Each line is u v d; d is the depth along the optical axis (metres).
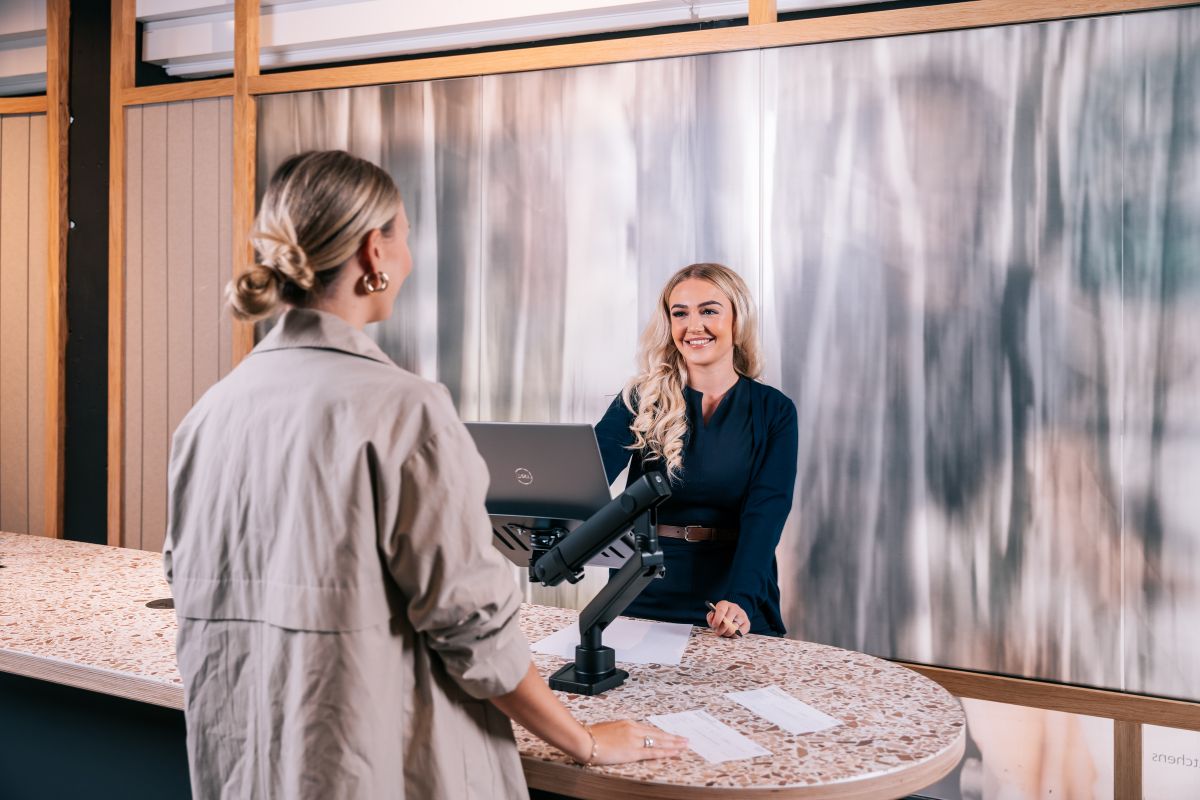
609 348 3.09
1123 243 2.51
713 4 3.20
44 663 1.58
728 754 1.21
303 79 3.46
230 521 1.08
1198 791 2.45
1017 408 2.62
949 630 2.71
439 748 1.05
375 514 1.00
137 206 3.77
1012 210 2.62
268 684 1.02
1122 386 2.51
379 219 1.09
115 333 3.79
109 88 3.86
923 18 2.68
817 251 2.83
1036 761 2.63
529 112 3.16
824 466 2.84
